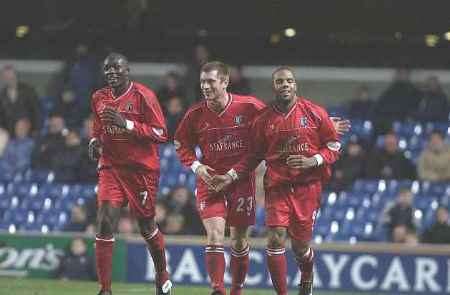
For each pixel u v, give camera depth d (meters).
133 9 88.56
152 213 41.34
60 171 76.56
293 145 39.78
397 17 87.25
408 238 63.78
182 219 64.38
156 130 40.06
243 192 40.59
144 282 58.84
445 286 57.53
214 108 40.19
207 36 90.25
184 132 40.72
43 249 60.47
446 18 86.88
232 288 41.66
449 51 89.62
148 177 40.84
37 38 91.44
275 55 90.62
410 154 79.12
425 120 80.62
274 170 40.06
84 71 81.31
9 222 76.25
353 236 71.75
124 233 63.41
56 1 89.00
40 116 82.44
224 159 40.34
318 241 69.44
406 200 67.69
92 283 57.41
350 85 89.88
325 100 89.62
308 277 41.72
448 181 74.12
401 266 57.75
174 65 90.38
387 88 86.50
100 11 89.19
